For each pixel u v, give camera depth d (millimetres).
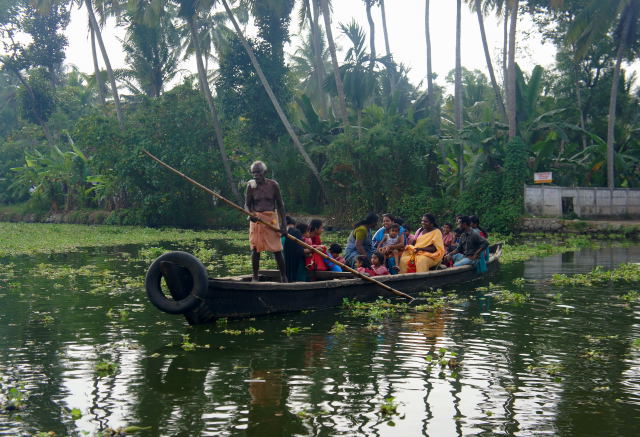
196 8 27688
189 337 6609
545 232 22969
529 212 24047
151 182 30484
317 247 9242
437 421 4172
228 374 5234
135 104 38844
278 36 31578
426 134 26719
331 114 31562
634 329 6910
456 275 10406
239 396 4676
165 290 9625
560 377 5137
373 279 8602
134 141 30359
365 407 4438
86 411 4371
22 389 4852
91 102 48031
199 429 4035
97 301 8875
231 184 30250
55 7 38844
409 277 9344
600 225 21969
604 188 25188
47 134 40406
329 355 5848
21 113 39781
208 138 31547
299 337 6594
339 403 4523
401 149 26344
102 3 31938
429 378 5117
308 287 8000
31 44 39438
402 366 5465
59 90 46656
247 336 6641
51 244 19750
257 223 7961
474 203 24734
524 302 8641
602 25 22703
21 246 18766
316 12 31844
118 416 4273
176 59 37312
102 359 5711
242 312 7465
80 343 6340
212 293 7148
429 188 26500
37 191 38875
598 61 28688
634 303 8516
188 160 29688
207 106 31109
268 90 28172
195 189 31391
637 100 30250
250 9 31344
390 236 10430
